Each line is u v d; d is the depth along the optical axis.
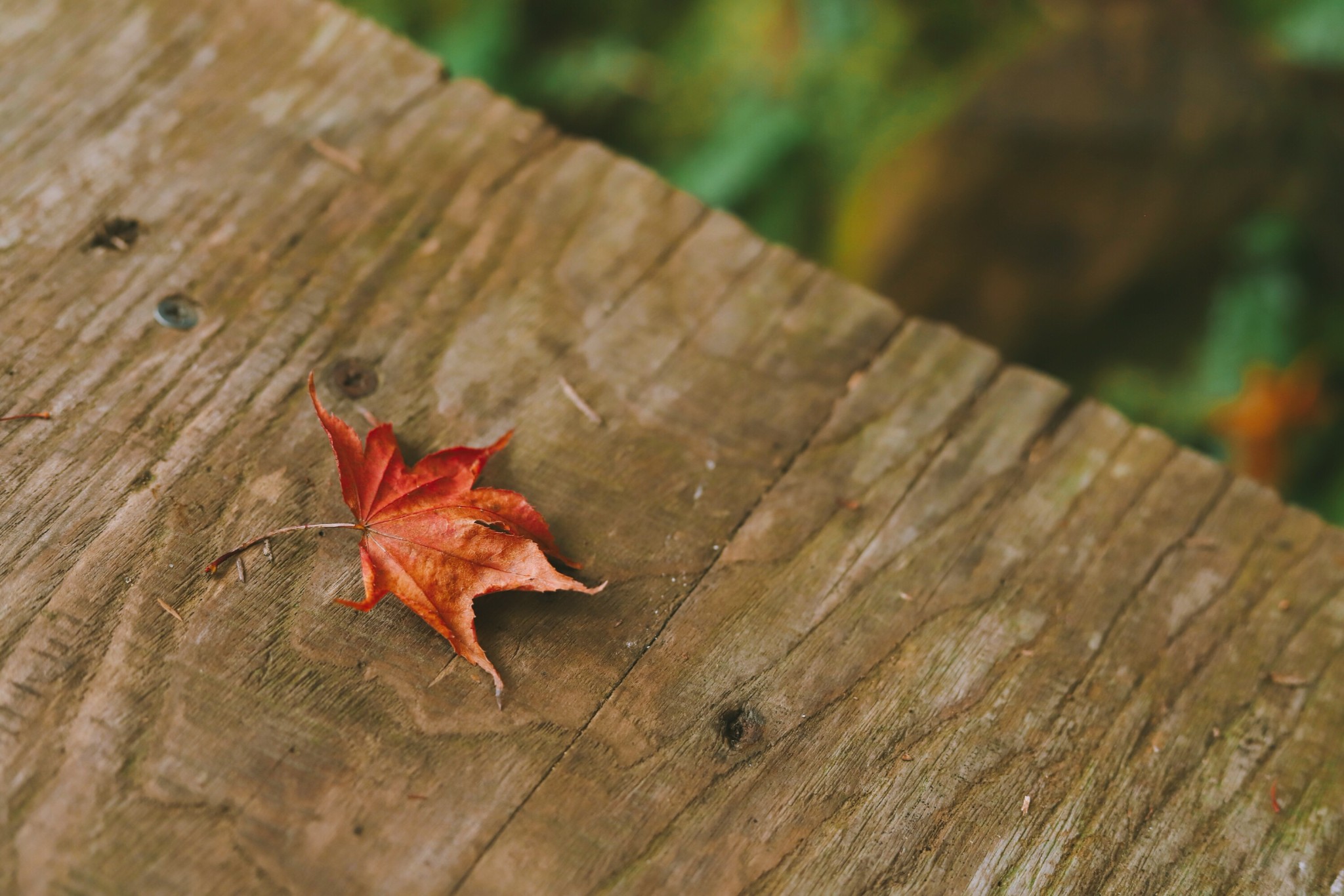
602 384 0.63
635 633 0.60
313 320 0.63
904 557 0.62
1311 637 0.63
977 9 1.07
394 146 0.66
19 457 0.60
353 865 0.57
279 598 0.59
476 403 0.62
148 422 0.61
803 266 0.66
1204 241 0.99
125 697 0.58
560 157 0.67
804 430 0.64
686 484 0.62
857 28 1.06
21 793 0.56
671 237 0.66
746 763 0.59
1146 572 0.63
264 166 0.65
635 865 0.58
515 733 0.59
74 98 0.65
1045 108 0.96
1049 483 0.64
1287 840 0.60
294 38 0.68
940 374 0.65
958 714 0.60
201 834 0.57
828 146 1.05
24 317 0.62
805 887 0.58
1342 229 0.97
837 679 0.60
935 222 1.02
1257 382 0.95
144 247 0.63
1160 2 1.01
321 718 0.58
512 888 0.57
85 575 0.59
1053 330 1.05
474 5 1.10
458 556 0.59
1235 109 0.95
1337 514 0.93
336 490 0.61
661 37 1.14
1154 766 0.61
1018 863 0.59
